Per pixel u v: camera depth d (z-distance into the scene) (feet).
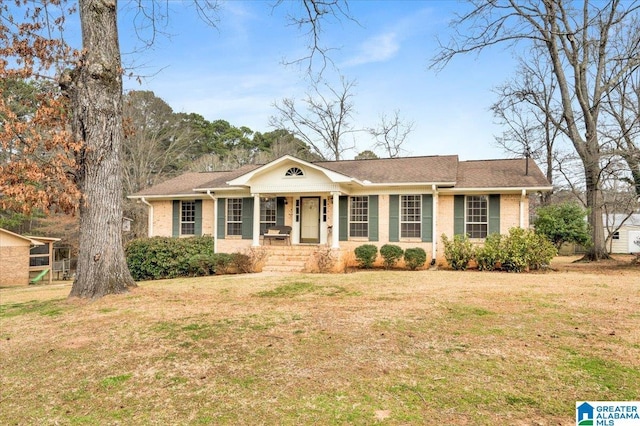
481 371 13.71
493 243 45.52
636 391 12.02
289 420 10.66
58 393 12.84
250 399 11.97
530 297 26.73
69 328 20.40
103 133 28.37
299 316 21.76
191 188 62.54
